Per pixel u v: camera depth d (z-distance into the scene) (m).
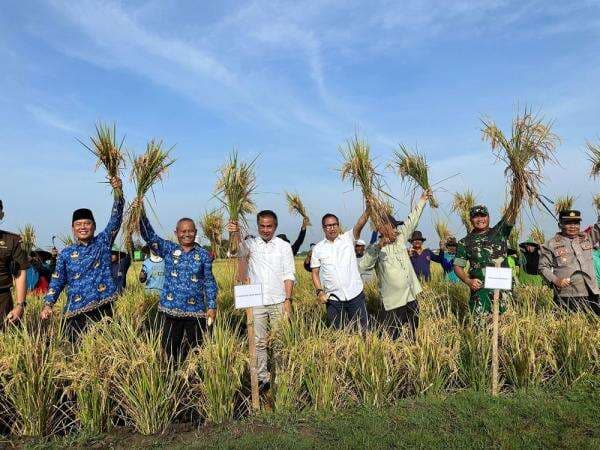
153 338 5.21
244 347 5.53
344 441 4.38
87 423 4.71
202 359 5.14
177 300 5.82
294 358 5.38
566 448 4.15
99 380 4.79
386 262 6.90
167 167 5.76
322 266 6.76
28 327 6.16
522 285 8.73
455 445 4.27
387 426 4.67
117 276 8.80
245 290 5.00
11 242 6.09
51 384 4.80
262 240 6.26
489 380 5.62
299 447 4.30
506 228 6.61
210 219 6.52
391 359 5.55
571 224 6.95
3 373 4.74
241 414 5.11
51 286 5.79
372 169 6.36
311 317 7.08
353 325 6.32
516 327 5.82
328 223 6.74
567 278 6.83
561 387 5.49
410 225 6.99
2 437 4.54
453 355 5.66
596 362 5.67
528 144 6.17
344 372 5.35
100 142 5.49
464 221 9.98
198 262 5.89
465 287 9.24
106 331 5.24
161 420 4.82
